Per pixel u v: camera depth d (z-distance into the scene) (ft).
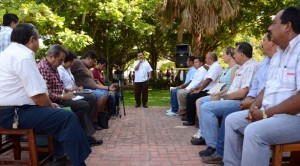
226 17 35.29
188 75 25.94
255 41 68.13
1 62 10.23
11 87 10.18
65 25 33.45
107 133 18.67
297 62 8.64
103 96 19.60
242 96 13.15
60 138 10.25
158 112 27.55
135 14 38.14
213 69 20.25
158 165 12.66
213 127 13.30
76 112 14.65
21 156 13.57
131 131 19.26
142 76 30.96
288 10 8.71
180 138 17.40
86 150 10.48
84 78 19.79
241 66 13.98
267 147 8.34
